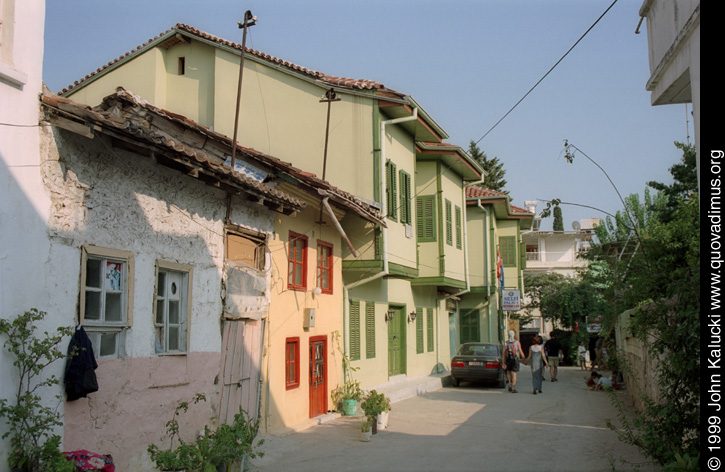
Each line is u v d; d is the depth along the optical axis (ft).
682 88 29.30
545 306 128.16
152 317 26.68
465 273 76.84
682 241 36.55
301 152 51.96
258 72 53.93
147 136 23.43
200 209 30.81
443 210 68.69
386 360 62.75
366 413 40.45
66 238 22.08
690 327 23.71
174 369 27.99
